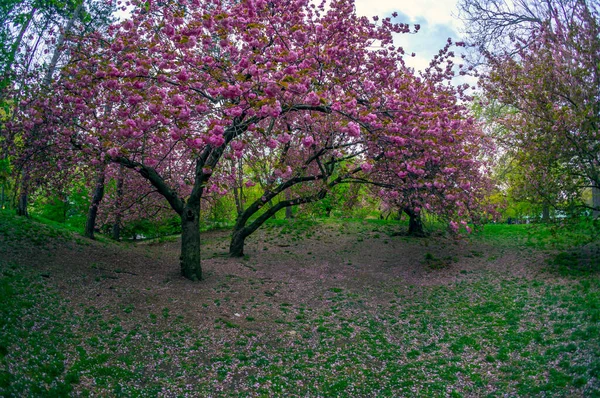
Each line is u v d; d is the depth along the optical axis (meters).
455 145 12.20
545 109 12.87
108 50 10.94
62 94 10.62
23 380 6.08
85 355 7.54
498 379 7.77
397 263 18.17
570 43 12.79
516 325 10.16
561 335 9.06
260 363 8.36
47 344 7.52
